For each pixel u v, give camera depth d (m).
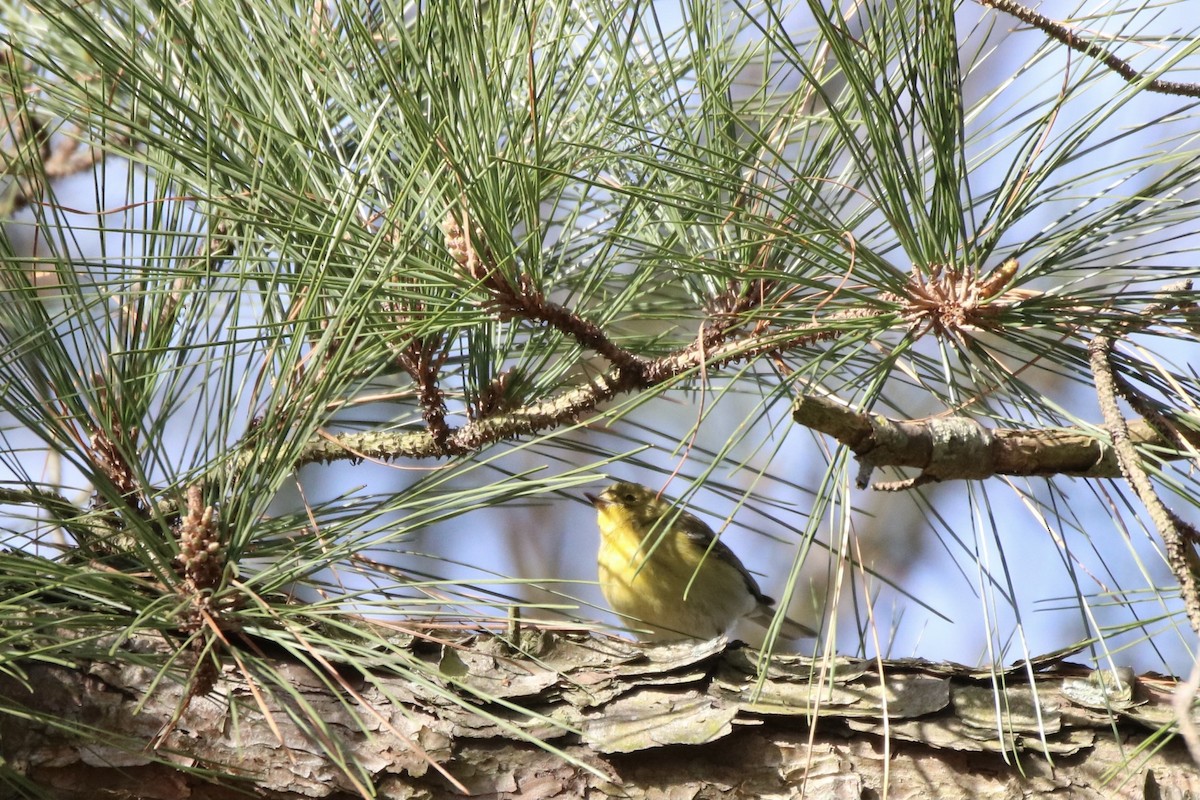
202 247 5.27
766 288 5.89
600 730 5.79
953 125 4.51
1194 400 4.96
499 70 5.05
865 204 5.76
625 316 6.44
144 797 5.34
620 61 5.54
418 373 6.08
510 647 6.06
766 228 4.68
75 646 4.34
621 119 5.68
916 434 4.86
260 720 5.50
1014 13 4.62
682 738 5.73
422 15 5.04
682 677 5.97
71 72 5.19
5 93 5.06
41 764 5.24
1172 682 5.98
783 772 5.77
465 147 5.06
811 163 5.69
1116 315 4.72
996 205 4.68
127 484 4.97
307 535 4.92
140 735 5.34
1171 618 4.56
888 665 6.09
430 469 5.05
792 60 4.31
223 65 4.86
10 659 4.46
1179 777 5.60
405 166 5.14
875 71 4.64
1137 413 4.91
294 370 4.75
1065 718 5.81
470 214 5.13
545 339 6.44
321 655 4.48
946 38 4.39
